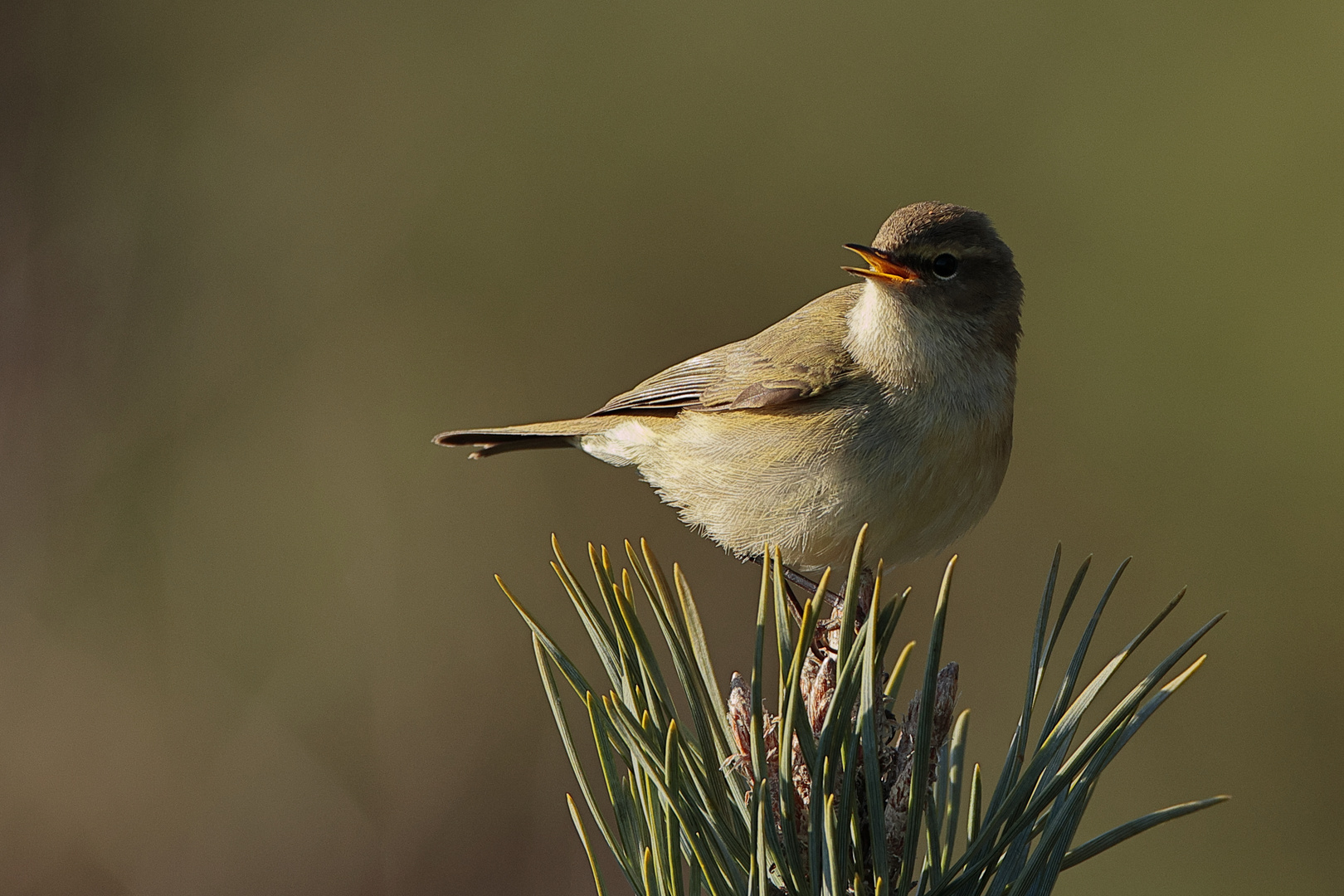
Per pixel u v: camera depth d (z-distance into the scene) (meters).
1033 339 13.67
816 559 7.27
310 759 13.05
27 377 14.12
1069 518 13.43
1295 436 12.88
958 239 7.03
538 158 14.47
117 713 13.02
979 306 7.06
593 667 13.60
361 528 14.02
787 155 14.24
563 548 14.02
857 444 6.91
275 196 14.55
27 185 14.52
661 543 13.98
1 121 14.55
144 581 13.69
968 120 14.02
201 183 14.56
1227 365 13.15
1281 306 13.05
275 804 12.74
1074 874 12.39
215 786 12.73
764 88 14.26
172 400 14.14
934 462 6.91
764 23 14.27
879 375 7.00
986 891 3.97
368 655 13.58
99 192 14.55
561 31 14.48
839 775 4.06
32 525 13.64
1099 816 12.52
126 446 13.99
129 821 12.59
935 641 3.67
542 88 14.48
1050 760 3.77
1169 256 13.41
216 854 12.52
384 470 14.17
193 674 13.39
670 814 3.64
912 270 6.95
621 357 14.45
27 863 12.34
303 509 14.04
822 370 7.02
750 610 13.58
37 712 12.91
